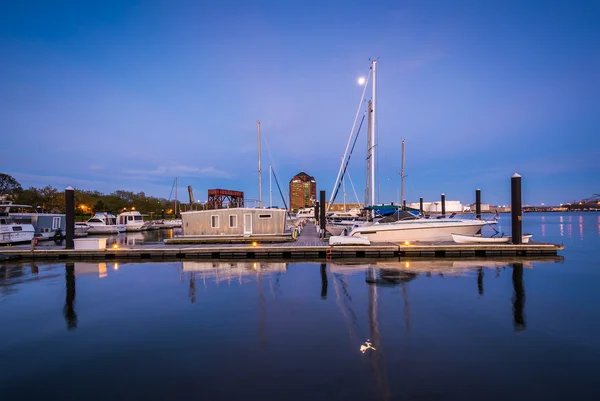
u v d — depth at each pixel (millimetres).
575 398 5543
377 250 20734
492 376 6223
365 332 8375
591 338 7961
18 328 8938
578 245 27938
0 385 6152
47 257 21047
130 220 52625
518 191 21219
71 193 21734
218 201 44156
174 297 11789
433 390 5766
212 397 5648
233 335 8258
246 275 15492
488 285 13234
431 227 24594
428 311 10000
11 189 62125
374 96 31656
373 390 5770
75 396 5777
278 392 5750
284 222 27188
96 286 13594
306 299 11391
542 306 10461
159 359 7047
